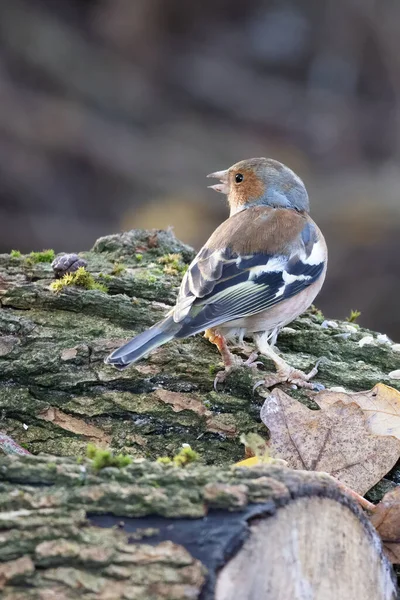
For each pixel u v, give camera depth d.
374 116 31.08
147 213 27.03
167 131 30.27
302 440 7.60
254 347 9.22
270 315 8.87
